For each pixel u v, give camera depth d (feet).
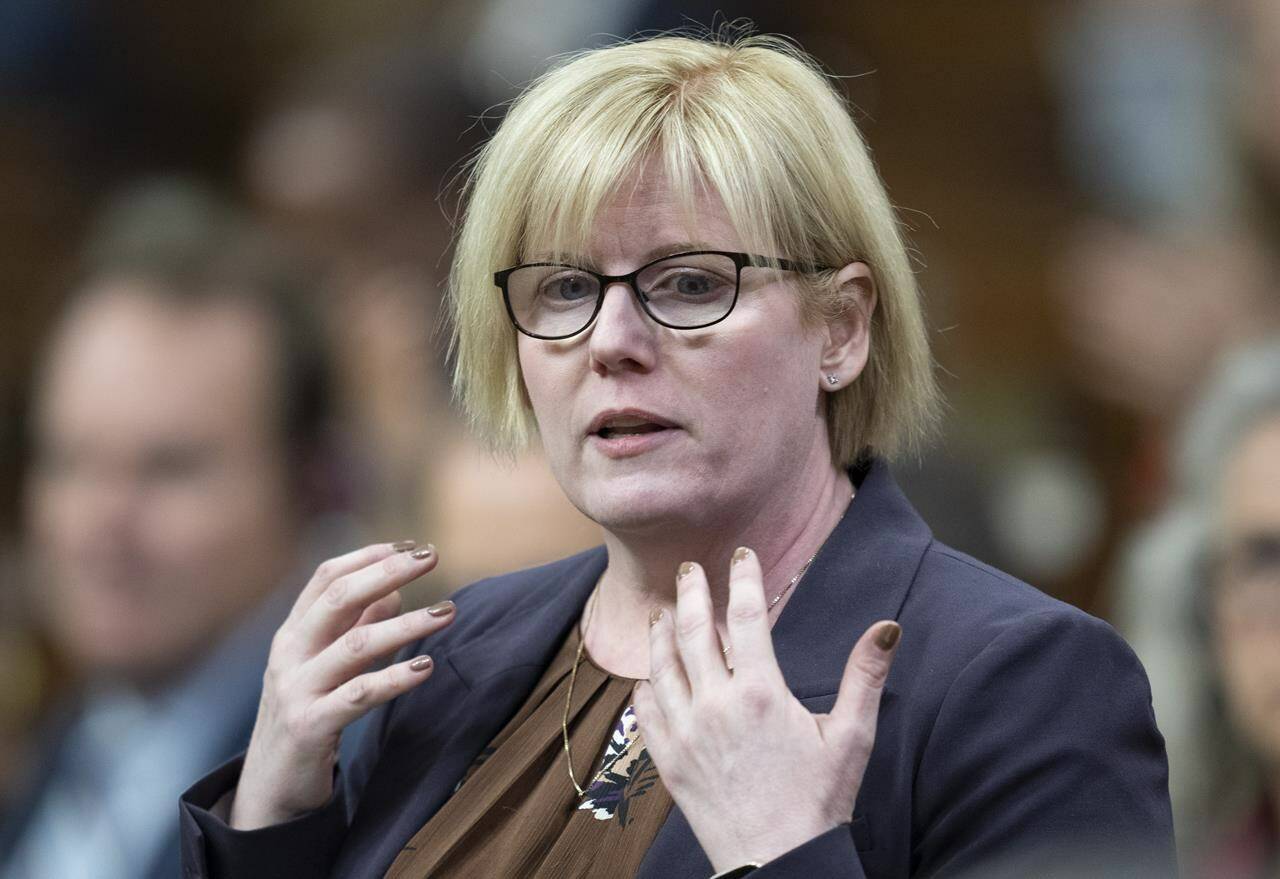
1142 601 29.58
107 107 79.10
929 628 20.12
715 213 19.95
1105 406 53.06
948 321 56.18
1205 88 41.09
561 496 35.60
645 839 19.61
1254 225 39.06
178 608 31.94
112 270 32.73
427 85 59.77
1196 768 27.76
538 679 22.35
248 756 22.43
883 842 19.07
